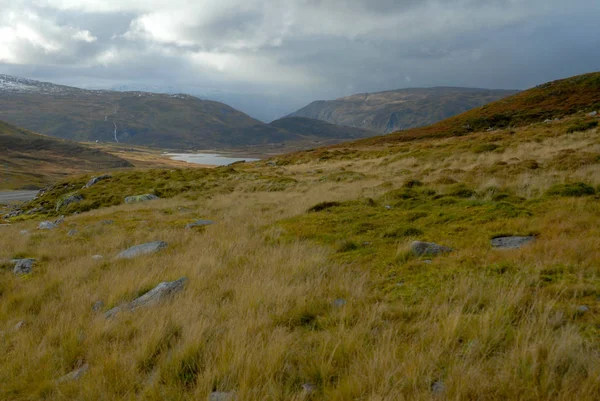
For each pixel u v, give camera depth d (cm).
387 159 3706
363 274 697
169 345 527
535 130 3725
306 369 401
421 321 481
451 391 330
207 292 706
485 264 659
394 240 944
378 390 339
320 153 5862
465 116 7731
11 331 670
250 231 1288
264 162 5919
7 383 479
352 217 1259
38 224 2375
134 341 530
